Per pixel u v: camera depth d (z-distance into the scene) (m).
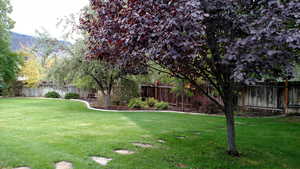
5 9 17.14
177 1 2.47
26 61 20.08
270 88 9.00
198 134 5.29
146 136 5.02
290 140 4.73
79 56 9.20
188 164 3.35
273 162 3.48
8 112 9.05
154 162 3.38
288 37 2.15
